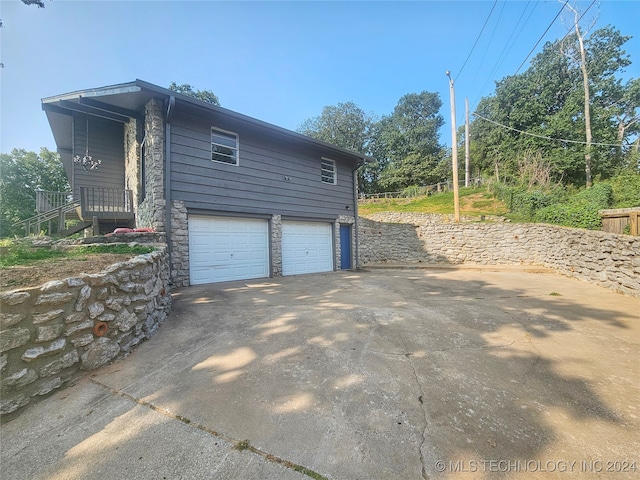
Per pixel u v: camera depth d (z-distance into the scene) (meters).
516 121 23.89
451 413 1.96
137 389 2.27
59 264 2.95
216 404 2.07
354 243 11.67
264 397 2.15
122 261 3.17
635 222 7.90
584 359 2.83
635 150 21.00
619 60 23.73
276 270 8.88
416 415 1.94
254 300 5.28
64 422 1.88
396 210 19.31
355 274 9.63
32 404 2.04
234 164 8.04
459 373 2.54
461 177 30.41
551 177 18.73
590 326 3.82
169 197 6.70
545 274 9.26
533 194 13.94
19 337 1.99
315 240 10.32
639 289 5.46
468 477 1.43
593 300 5.32
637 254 5.55
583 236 7.64
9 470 1.50
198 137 7.30
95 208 8.50
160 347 3.08
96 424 1.86
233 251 8.04
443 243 12.69
